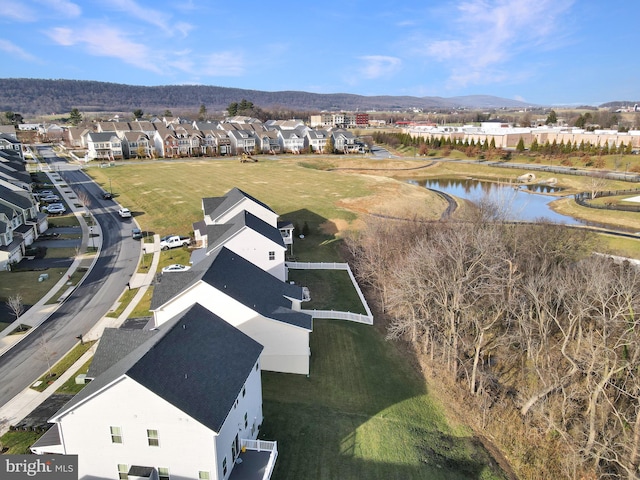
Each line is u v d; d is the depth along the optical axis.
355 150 177.62
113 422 21.73
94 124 199.12
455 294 37.81
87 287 50.53
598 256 49.25
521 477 30.03
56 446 22.80
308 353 35.66
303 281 54.69
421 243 46.84
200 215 78.75
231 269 37.72
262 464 24.67
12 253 55.66
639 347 32.12
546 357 38.47
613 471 31.22
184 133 153.25
